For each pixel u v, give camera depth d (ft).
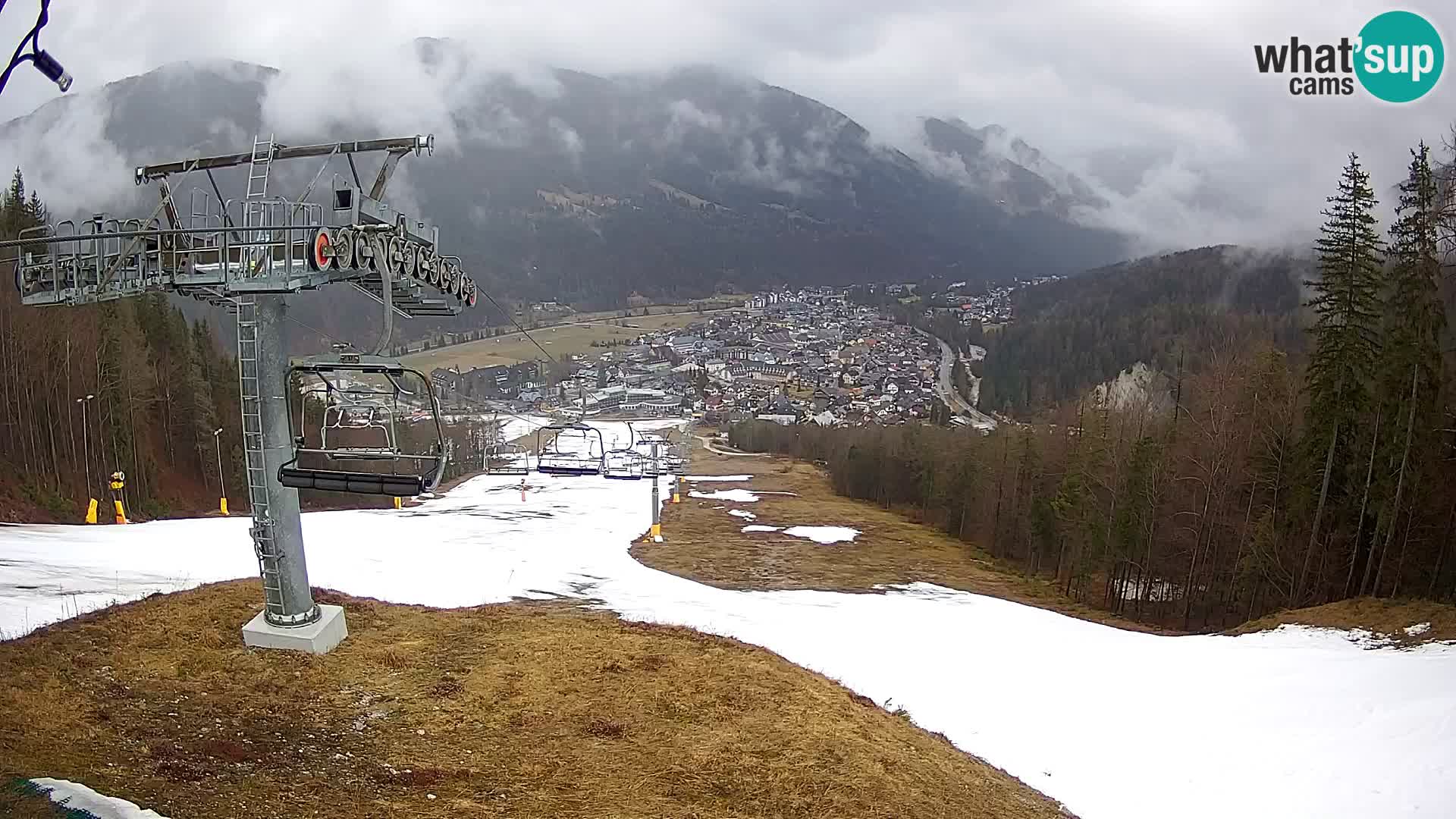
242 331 40.83
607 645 52.08
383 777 31.04
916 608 98.68
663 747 37.63
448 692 41.01
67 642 40.50
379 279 43.09
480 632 52.24
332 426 42.09
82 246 40.42
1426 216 88.53
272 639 43.14
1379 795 48.70
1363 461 94.68
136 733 31.50
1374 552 93.86
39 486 124.98
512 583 93.50
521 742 36.24
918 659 73.15
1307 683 66.49
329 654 43.75
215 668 39.93
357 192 39.01
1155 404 212.43
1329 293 97.35
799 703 46.85
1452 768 49.67
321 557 97.30
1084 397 183.21
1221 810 48.55
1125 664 75.00
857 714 49.83
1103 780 52.13
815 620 85.40
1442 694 59.88
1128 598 130.11
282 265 38.14
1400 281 89.51
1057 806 47.37
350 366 38.75
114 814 23.04
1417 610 79.92
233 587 54.65
